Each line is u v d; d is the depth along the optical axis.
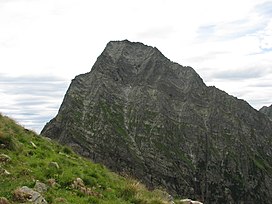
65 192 19.31
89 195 20.25
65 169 23.05
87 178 22.42
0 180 18.25
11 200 16.14
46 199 17.27
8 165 20.53
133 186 23.50
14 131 27.97
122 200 21.34
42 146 27.98
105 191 22.06
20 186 17.70
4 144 23.36
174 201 26.42
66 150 30.83
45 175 20.62
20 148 24.22
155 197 22.94
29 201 16.33
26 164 21.69
